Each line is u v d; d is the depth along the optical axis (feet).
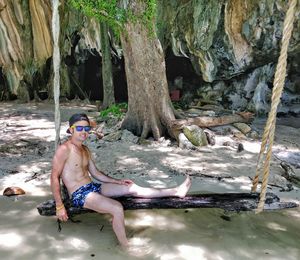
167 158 19.67
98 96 45.16
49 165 18.29
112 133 23.65
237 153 20.70
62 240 11.28
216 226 12.27
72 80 44.11
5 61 42.42
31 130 26.07
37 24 41.42
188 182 12.73
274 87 7.89
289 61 35.40
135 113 23.77
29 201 14.02
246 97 36.42
